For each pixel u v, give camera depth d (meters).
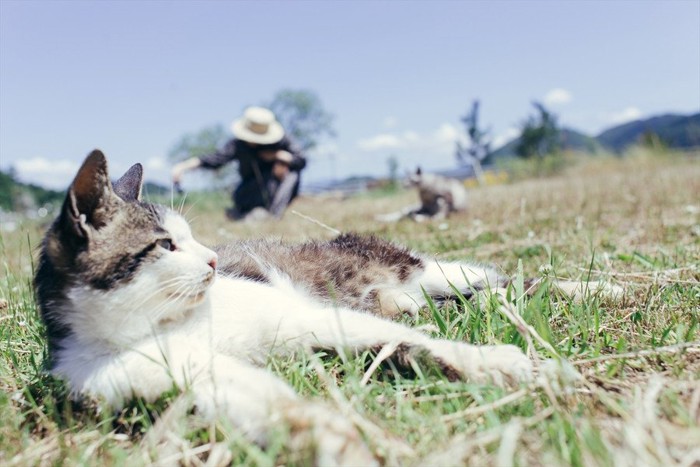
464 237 1.25
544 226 1.32
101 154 0.45
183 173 2.07
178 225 0.49
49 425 0.39
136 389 0.40
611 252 0.91
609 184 2.47
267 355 0.46
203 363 0.40
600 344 0.45
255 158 2.20
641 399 0.34
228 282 0.50
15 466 0.33
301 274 0.61
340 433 0.29
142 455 0.33
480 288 0.67
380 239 0.73
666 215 1.41
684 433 0.29
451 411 0.36
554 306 0.56
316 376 0.43
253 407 0.34
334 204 3.26
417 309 0.64
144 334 0.45
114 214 0.46
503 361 0.40
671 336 0.47
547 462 0.28
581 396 0.37
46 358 0.50
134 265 0.44
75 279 0.45
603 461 0.27
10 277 0.81
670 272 0.67
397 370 0.44
